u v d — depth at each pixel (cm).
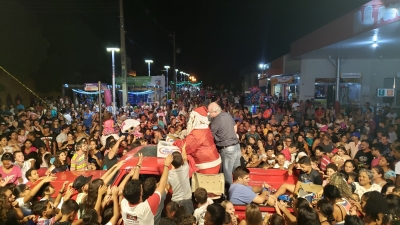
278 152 874
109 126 1075
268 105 2205
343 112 1673
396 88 1880
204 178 528
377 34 1271
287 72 2819
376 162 783
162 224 390
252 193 518
